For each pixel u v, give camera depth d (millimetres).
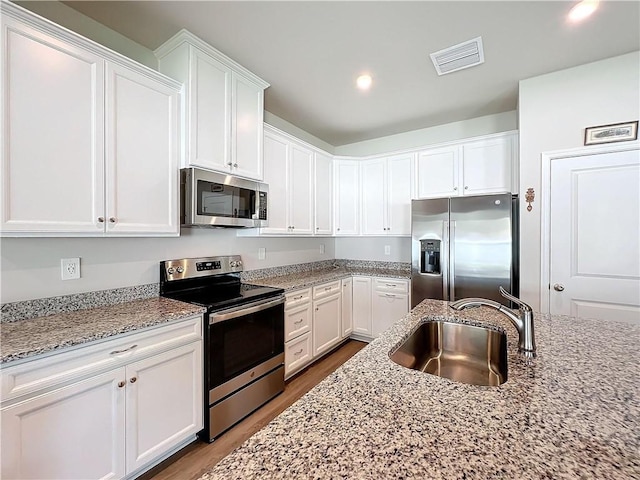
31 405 1158
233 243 2703
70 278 1688
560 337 1266
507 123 3145
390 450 589
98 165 1554
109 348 1381
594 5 1675
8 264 1480
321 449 593
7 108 1263
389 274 3449
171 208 1899
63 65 1426
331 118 3312
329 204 3650
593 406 745
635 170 2135
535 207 2453
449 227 2891
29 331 1354
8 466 1109
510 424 670
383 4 1669
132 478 1532
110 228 1605
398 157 3535
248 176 2373
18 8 1266
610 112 2195
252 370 2111
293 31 1896
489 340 1410
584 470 541
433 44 2025
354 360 1031
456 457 571
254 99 2432
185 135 1957
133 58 2000
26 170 1320
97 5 1678
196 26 1854
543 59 2199
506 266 2625
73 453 1275
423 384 860
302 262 3629
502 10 1715
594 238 2268
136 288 1982
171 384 1639
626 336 1278
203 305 1836
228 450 1763
